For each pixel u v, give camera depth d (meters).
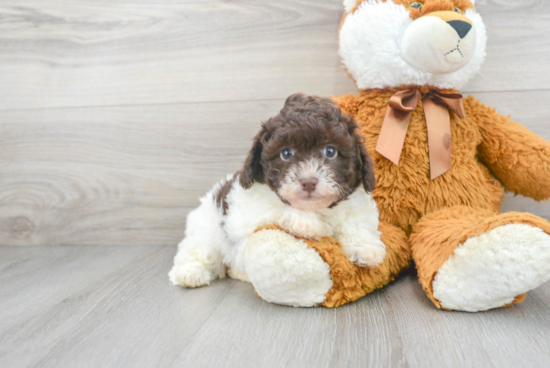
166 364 0.40
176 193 0.76
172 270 0.60
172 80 0.75
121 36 0.75
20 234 0.80
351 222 0.50
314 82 0.71
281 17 0.71
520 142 0.58
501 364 0.39
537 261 0.44
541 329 0.44
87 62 0.76
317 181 0.44
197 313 0.49
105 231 0.78
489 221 0.46
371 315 0.47
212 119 0.74
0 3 0.77
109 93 0.76
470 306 0.47
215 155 0.74
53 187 0.79
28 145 0.79
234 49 0.73
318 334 0.44
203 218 0.59
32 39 0.77
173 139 0.75
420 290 0.54
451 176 0.57
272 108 0.73
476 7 0.67
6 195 0.80
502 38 0.67
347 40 0.60
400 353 0.41
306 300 0.49
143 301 0.53
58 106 0.77
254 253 0.47
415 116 0.58
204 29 0.73
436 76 0.58
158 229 0.77
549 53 0.66
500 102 0.67
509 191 0.63
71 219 0.79
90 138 0.77
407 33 0.55
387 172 0.57
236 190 0.53
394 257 0.55
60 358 0.42
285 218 0.47
